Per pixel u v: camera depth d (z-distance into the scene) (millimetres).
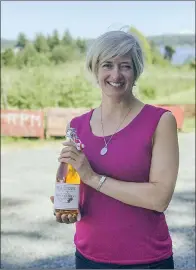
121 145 2207
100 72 2244
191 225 6805
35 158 13609
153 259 2201
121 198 2162
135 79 2277
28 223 7000
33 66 25812
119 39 2201
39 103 20062
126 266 2205
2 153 14805
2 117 17641
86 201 2266
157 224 2227
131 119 2242
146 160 2188
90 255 2266
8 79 21594
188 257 5484
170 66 28688
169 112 2240
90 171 2184
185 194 8898
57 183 2238
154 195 2143
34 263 5371
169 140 2193
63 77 21281
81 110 17641
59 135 17625
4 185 9836
